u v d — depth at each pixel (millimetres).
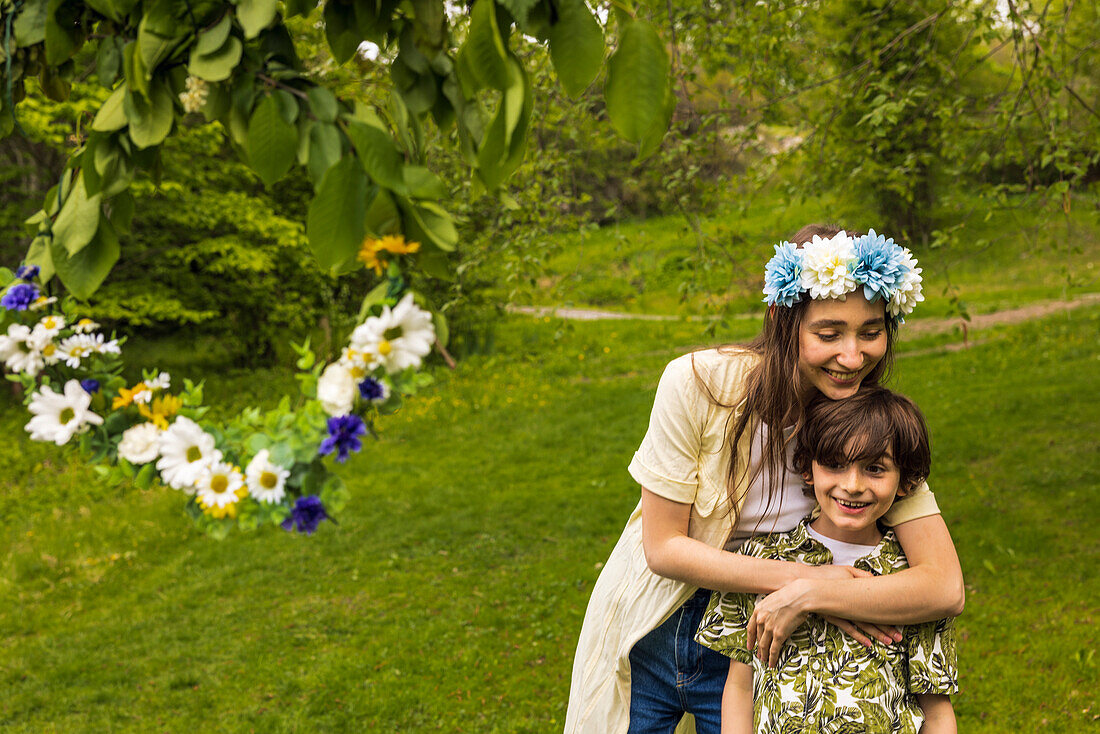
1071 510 5891
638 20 1021
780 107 4898
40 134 8742
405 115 1095
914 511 1659
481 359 14617
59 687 4516
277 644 4891
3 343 1068
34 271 1145
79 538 6895
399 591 5602
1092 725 3361
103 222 1115
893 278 1501
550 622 4965
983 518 5914
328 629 5051
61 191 1157
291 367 14633
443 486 8016
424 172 1007
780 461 1701
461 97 1104
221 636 5059
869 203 10461
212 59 1003
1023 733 3359
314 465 985
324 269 1018
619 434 9805
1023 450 7352
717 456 1711
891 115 4332
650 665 1932
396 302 1002
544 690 4180
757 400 1652
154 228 12453
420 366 988
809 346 1572
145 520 7164
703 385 1707
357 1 1102
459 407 11359
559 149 4684
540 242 4633
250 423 1046
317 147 1009
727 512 1728
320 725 3951
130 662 4781
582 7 1006
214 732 3963
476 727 3867
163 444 1010
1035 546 5320
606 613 1966
